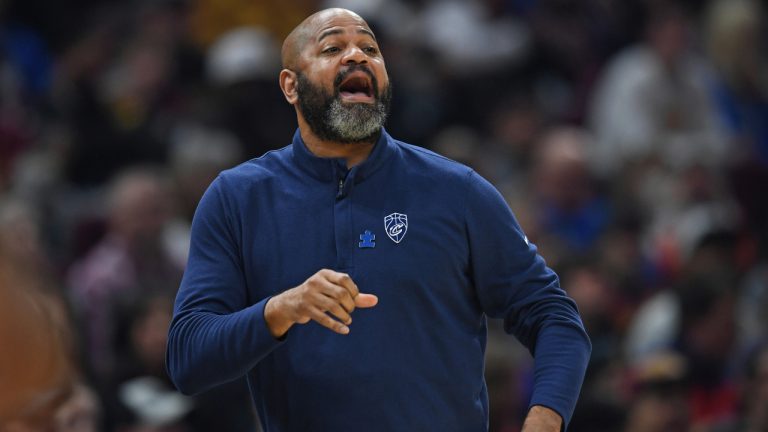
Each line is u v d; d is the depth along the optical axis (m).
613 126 34.25
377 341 10.71
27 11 38.91
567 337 10.86
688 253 24.12
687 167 29.75
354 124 10.96
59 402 7.19
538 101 37.59
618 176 31.14
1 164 30.70
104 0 40.03
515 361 21.45
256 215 11.11
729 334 22.33
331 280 9.59
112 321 20.70
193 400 18.66
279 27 36.62
